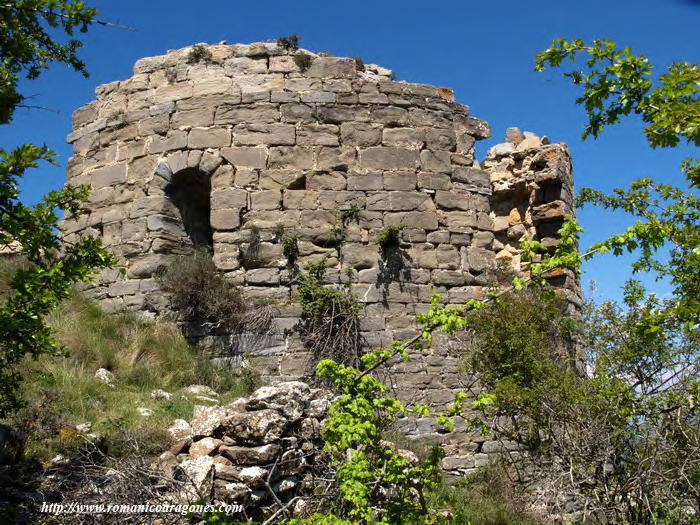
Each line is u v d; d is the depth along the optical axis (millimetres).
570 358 10672
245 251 12680
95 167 14156
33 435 8016
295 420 8086
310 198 12914
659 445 7730
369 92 13500
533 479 9117
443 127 13719
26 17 6457
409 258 12906
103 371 10648
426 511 6469
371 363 6637
